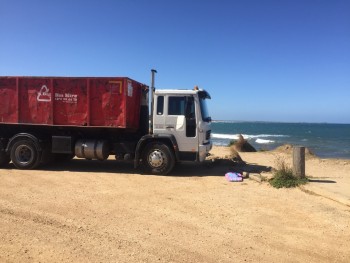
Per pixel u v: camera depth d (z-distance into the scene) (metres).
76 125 12.02
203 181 10.76
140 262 4.92
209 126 12.52
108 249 5.33
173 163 11.70
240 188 9.76
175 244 5.62
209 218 6.99
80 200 8.06
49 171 12.00
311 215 7.27
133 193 8.95
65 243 5.50
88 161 14.73
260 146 39.88
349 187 9.64
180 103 11.65
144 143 11.88
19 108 12.28
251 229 6.43
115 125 11.77
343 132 94.62
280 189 9.61
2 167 12.66
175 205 7.88
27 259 4.89
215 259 5.11
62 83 12.04
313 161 17.41
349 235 6.21
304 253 5.44
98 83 11.82
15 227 6.13
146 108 12.62
